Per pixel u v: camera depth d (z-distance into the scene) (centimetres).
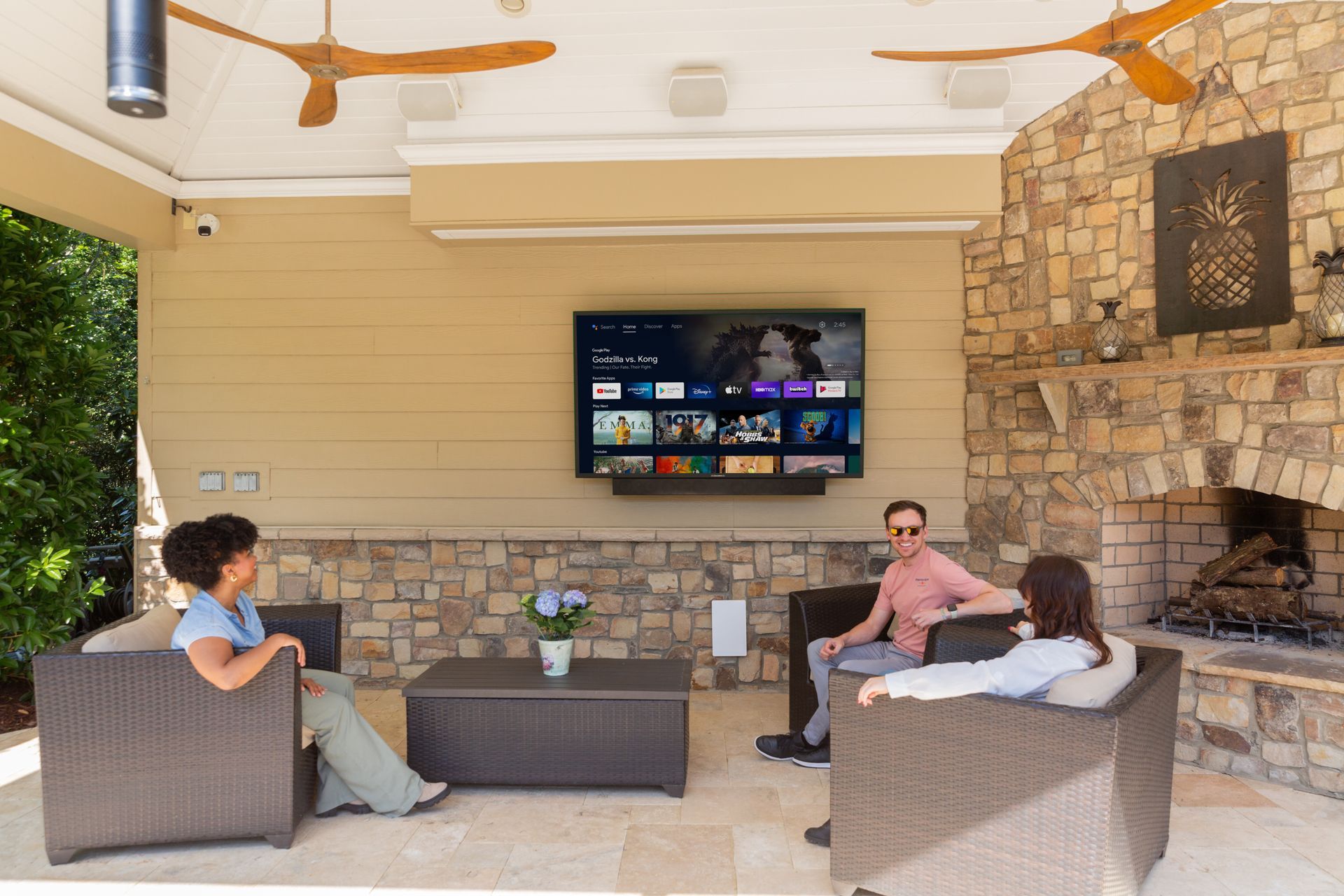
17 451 434
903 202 423
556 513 497
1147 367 381
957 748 237
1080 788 218
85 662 275
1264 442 361
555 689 329
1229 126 379
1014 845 227
